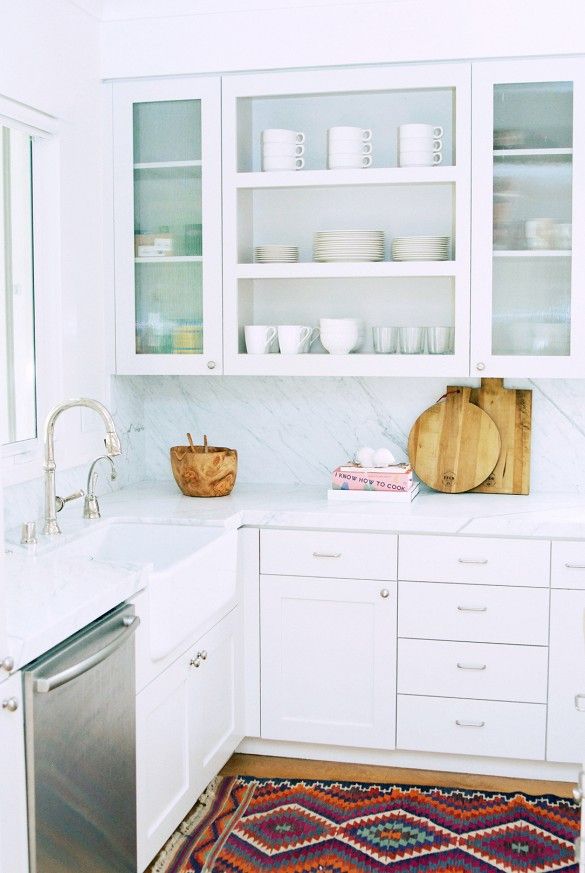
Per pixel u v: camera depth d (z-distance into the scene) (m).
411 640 3.08
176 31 3.23
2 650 1.74
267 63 3.19
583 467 3.47
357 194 3.49
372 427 3.62
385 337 3.28
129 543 3.03
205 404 3.74
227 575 2.91
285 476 3.70
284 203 3.54
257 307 3.59
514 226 3.13
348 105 3.44
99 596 2.11
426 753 3.16
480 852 2.65
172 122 3.30
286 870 2.56
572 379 3.46
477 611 3.03
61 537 2.71
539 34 3.04
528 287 3.14
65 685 1.94
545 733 3.03
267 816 2.85
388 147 3.43
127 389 3.59
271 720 3.21
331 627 3.13
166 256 3.34
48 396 2.99
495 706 3.05
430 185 3.33
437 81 3.11
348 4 3.12
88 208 3.22
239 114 3.29
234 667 3.11
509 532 2.98
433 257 3.21
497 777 3.12
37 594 2.12
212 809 2.89
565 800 2.95
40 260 2.96
